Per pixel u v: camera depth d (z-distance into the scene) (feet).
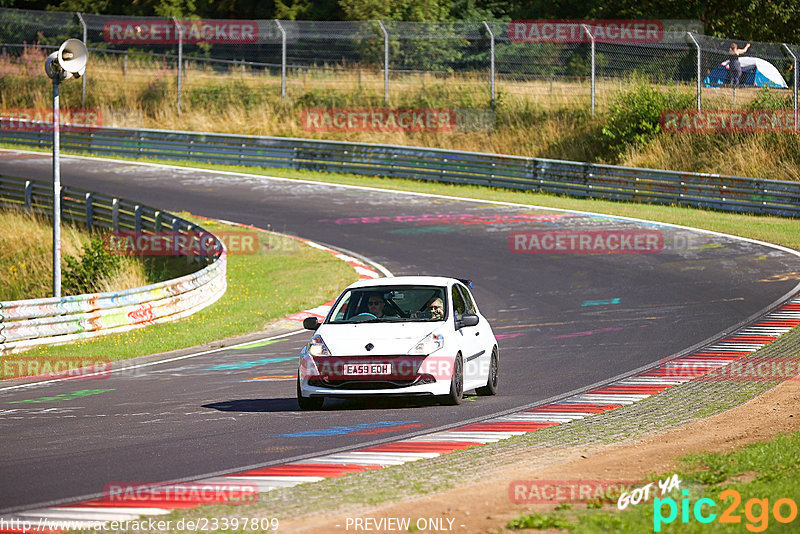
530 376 163.43
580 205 407.64
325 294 274.57
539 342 199.52
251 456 103.35
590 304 243.81
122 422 128.26
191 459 102.58
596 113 513.45
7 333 209.97
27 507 83.10
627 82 528.63
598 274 284.41
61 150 558.56
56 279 232.12
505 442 107.96
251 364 187.52
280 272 310.04
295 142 510.17
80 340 225.56
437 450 104.22
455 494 80.94
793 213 378.12
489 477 89.10
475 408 133.49
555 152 505.25
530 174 450.71
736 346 181.57
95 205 374.63
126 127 566.77
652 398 136.98
